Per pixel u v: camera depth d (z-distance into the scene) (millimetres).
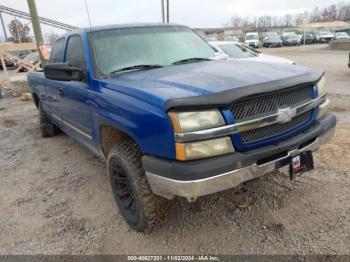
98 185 3926
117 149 2795
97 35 3543
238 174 2275
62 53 4172
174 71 3051
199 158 2209
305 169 2719
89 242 2842
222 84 2400
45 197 3725
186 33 4113
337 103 6844
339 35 40469
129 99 2555
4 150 5566
